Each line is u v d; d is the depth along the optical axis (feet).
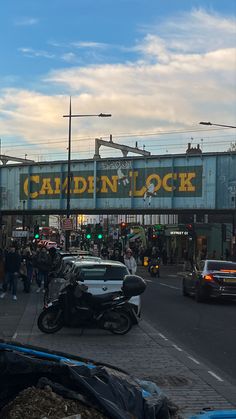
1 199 151.74
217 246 169.27
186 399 21.35
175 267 160.66
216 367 27.66
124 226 158.92
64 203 141.69
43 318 37.22
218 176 122.01
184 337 37.11
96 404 11.37
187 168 125.29
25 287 67.67
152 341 35.17
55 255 72.43
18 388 11.89
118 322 37.27
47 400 11.09
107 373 12.25
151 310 53.36
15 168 150.10
